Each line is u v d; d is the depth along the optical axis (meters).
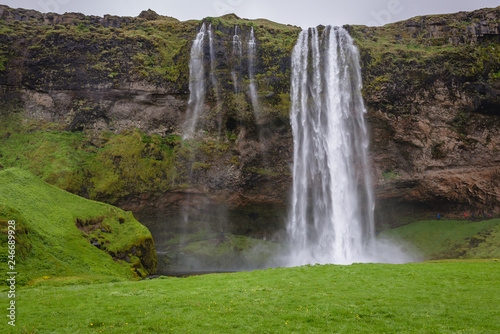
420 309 18.70
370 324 16.91
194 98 58.97
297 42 60.78
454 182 59.03
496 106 56.25
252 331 16.20
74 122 59.09
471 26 60.41
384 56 58.59
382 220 64.69
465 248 53.62
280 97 58.09
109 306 19.86
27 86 59.59
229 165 59.19
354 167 59.88
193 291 23.27
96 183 54.81
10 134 57.66
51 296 22.14
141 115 60.34
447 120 57.38
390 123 57.44
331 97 58.50
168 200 58.75
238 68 58.75
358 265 29.83
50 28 64.06
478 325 16.48
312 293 21.89
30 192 42.03
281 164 60.41
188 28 66.88
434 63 57.38
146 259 43.78
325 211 60.81
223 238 62.22
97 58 60.22
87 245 39.03
